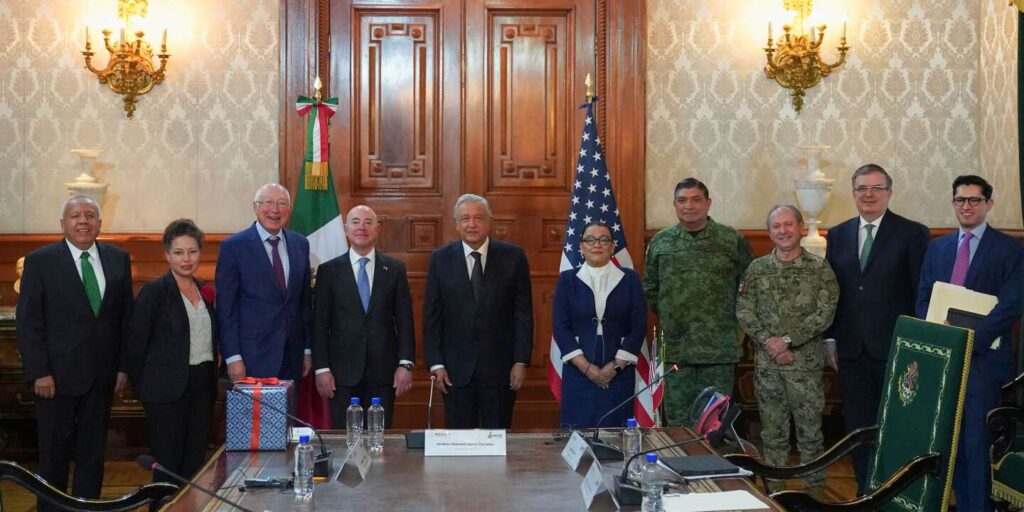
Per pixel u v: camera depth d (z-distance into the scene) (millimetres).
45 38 6242
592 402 4477
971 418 4418
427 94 6418
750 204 6383
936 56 6387
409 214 6406
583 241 4555
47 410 4441
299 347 4703
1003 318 4355
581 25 6391
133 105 6277
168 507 2598
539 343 6418
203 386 4488
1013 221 5844
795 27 6324
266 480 2846
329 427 4699
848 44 6371
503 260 4762
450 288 4723
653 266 5113
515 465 3094
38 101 6246
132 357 4406
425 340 4785
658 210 6391
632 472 2924
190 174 6312
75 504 2926
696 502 2617
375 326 4637
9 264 6203
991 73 6199
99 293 4527
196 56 6305
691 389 4961
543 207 6418
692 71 6375
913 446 3199
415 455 3238
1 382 5789
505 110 6414
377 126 6414
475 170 6410
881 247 4715
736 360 4941
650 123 6387
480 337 4691
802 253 4715
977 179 4523
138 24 6234
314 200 5355
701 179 6395
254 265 4602
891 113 6387
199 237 4480
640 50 6312
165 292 4387
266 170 6336
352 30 6367
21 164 6246
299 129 6285
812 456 4617
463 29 6395
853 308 4715
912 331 3385
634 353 4484
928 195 6406
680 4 6371
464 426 4715
